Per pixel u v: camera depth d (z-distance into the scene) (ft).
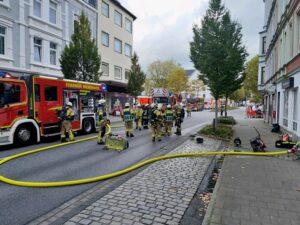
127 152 32.71
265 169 23.29
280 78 55.31
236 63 49.49
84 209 15.39
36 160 28.07
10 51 60.49
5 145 36.55
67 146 36.47
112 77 111.45
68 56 64.54
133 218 14.21
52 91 40.52
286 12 51.62
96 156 30.32
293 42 45.32
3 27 59.72
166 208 15.53
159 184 19.72
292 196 16.83
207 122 82.33
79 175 22.68
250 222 13.32
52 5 73.56
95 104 51.19
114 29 111.55
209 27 48.96
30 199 17.35
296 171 22.65
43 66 69.51
